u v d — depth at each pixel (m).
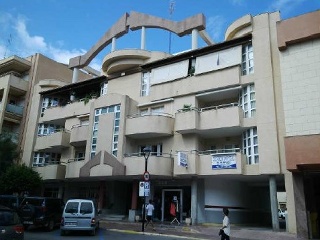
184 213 21.20
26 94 34.47
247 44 20.58
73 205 15.12
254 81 19.30
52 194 29.89
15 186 24.61
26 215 15.92
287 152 15.83
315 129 16.44
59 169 26.56
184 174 19.73
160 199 22.70
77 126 26.27
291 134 17.02
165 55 25.16
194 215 19.84
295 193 15.71
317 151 15.05
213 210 20.16
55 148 29.02
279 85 18.45
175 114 21.45
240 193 21.69
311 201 16.42
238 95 20.89
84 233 15.58
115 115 23.56
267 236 15.36
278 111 18.11
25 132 32.25
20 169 25.70
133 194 22.44
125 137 22.70
